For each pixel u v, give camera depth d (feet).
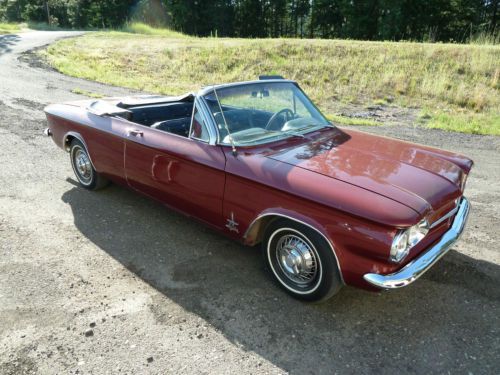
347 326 9.41
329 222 8.84
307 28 218.79
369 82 49.80
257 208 10.09
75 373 7.96
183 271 11.30
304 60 59.26
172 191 12.32
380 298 10.46
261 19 227.61
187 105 16.48
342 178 9.30
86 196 15.89
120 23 214.90
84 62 58.54
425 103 43.42
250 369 8.15
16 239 12.63
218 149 10.96
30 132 24.39
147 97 17.12
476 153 24.56
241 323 9.40
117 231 13.33
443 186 9.53
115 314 9.57
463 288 10.89
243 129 11.43
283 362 8.34
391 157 10.76
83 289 10.41
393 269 8.53
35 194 15.90
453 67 51.26
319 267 9.48
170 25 209.77
